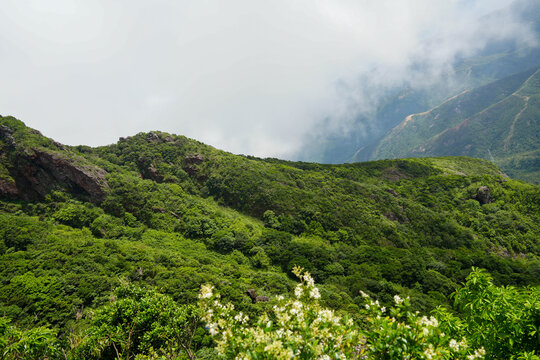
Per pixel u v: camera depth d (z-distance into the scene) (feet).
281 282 151.33
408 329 15.66
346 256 186.91
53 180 209.56
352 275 161.58
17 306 97.96
